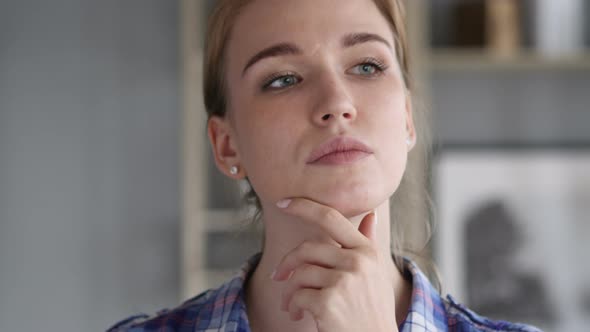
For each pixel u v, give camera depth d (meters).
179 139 2.57
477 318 0.93
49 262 2.55
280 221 0.85
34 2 2.60
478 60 2.24
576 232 2.41
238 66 0.88
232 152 0.96
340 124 0.78
